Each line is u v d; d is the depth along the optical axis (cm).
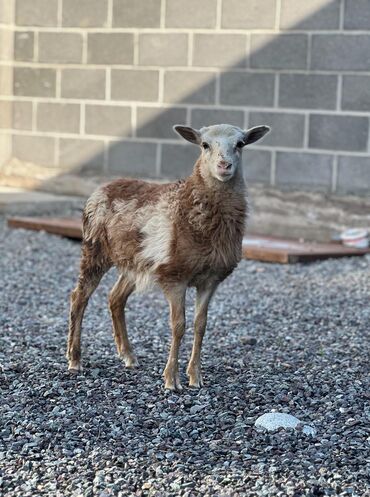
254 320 1002
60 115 1652
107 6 1580
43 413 688
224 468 591
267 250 1315
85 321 984
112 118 1605
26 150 1692
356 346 896
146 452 617
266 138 1475
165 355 856
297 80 1442
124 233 764
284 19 1441
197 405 712
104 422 670
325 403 721
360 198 1415
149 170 1582
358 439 643
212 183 719
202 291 762
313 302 1091
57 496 552
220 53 1495
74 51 1622
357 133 1412
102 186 805
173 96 1545
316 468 591
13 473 583
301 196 1454
